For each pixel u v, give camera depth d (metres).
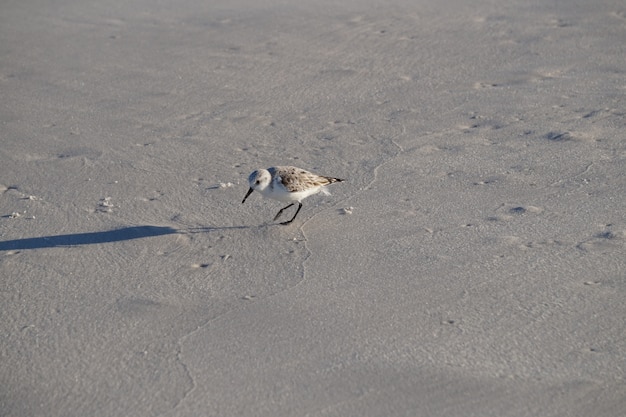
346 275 6.63
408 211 7.71
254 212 7.87
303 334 5.81
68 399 5.22
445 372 5.30
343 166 8.80
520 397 5.03
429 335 5.73
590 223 7.27
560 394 5.04
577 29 13.23
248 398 5.14
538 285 6.31
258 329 5.89
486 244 7.01
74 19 15.01
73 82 11.84
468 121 9.93
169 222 7.71
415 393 5.11
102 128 10.12
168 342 5.78
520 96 10.60
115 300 6.38
